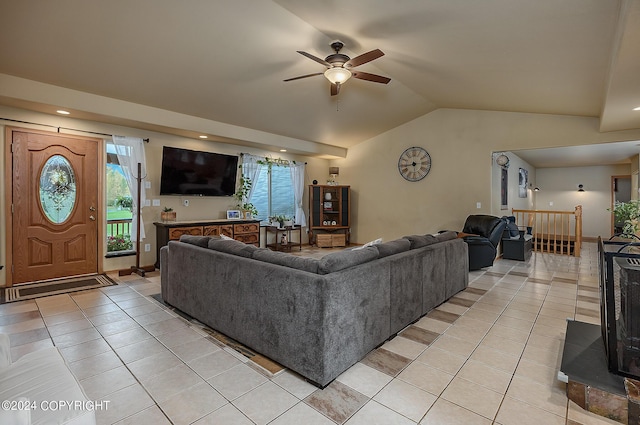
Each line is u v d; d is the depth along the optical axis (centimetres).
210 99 449
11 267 391
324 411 174
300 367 206
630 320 176
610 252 190
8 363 147
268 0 291
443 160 611
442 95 511
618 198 912
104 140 453
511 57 312
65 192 425
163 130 488
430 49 335
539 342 256
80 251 441
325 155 741
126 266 480
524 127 528
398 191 677
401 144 669
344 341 208
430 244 338
